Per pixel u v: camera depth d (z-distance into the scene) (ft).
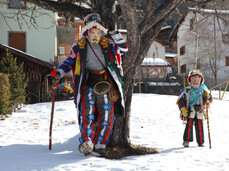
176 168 10.60
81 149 11.89
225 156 12.98
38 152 12.64
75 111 38.09
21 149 13.12
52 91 13.60
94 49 13.28
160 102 48.14
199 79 17.53
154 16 14.69
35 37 75.25
